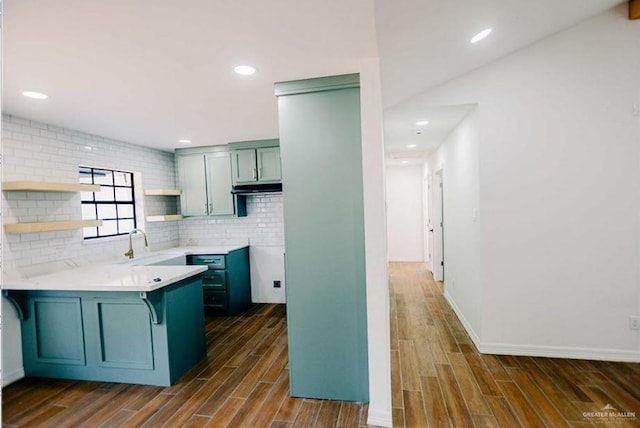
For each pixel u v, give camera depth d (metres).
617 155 2.75
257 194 4.80
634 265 2.76
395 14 1.70
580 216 2.83
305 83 2.30
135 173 4.26
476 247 3.14
